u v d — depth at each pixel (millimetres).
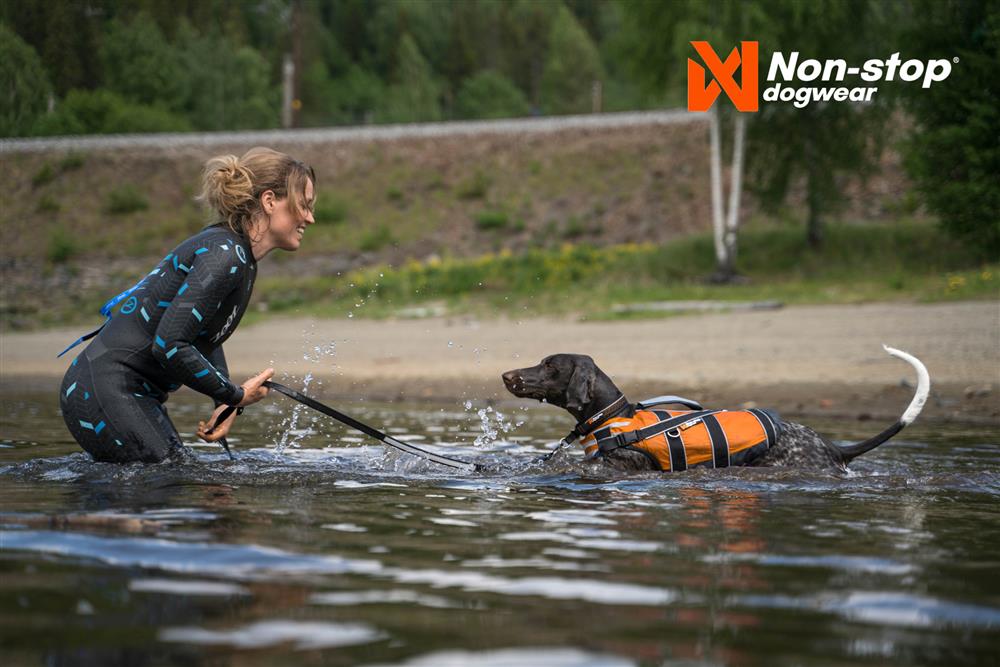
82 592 2504
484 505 4066
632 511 3949
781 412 9016
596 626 2314
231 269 4590
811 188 19766
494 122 33188
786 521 3734
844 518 3811
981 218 16391
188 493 4117
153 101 35406
